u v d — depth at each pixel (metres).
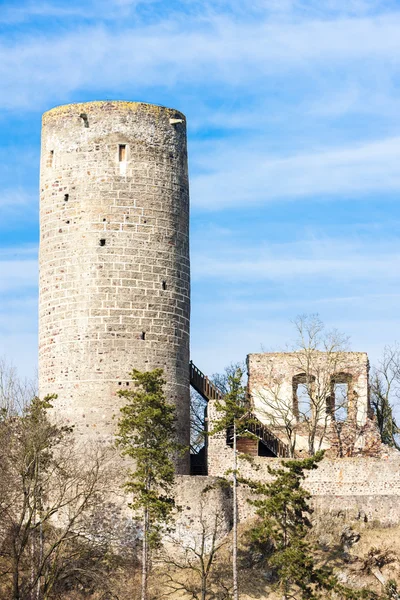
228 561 84.00
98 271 90.31
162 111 93.06
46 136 93.50
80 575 83.06
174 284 91.88
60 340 90.56
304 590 79.62
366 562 84.94
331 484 89.31
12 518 84.38
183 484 85.50
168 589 82.31
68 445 87.50
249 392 99.56
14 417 86.19
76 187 91.62
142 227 91.25
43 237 92.62
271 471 83.31
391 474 89.31
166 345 90.94
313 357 99.56
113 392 89.12
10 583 82.25
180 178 93.44
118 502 85.31
